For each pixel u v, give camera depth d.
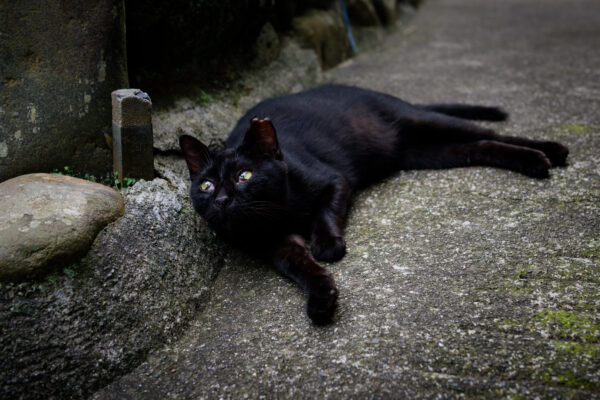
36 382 0.69
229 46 1.23
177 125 1.02
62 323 0.71
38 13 0.80
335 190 0.92
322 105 1.04
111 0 0.84
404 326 0.74
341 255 0.86
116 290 0.75
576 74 1.48
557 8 2.71
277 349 0.74
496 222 0.89
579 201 0.90
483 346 0.70
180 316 0.79
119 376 0.73
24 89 0.81
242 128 1.00
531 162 0.97
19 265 0.70
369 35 1.99
